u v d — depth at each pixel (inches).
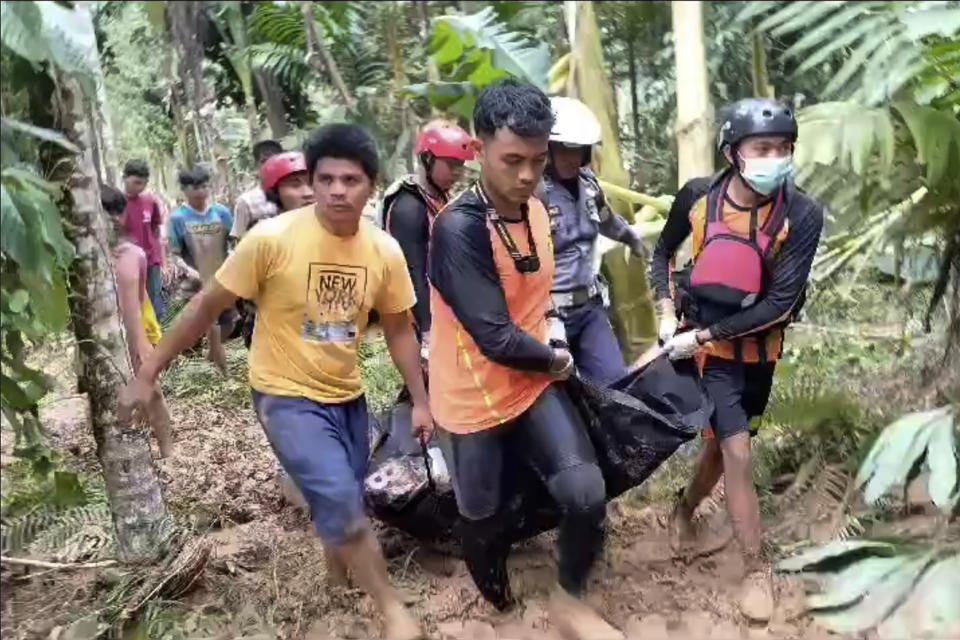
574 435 106.0
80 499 121.8
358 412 113.3
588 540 106.1
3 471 123.9
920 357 180.2
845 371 189.2
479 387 106.4
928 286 177.0
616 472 116.4
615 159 221.6
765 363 125.3
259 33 390.0
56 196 109.9
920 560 116.4
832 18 143.6
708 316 122.8
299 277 103.8
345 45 377.1
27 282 103.8
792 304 118.4
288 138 347.6
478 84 258.5
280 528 146.4
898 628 109.3
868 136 140.1
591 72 221.0
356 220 104.7
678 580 126.2
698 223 123.6
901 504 137.3
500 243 101.3
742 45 262.8
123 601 117.3
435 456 132.3
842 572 119.3
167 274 282.5
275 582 125.6
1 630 112.2
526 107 95.4
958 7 135.2
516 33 265.9
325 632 115.9
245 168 460.4
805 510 143.0
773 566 124.4
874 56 140.6
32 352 133.8
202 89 434.3
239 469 172.6
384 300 111.4
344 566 123.3
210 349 234.4
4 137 94.6
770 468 154.5
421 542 137.9
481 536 112.7
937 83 139.6
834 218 164.6
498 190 99.7
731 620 115.9
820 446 155.3
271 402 107.6
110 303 120.6
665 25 320.8
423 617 119.3
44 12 91.2
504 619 118.3
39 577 123.1
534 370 103.8
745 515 123.1
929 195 151.8
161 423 121.0
